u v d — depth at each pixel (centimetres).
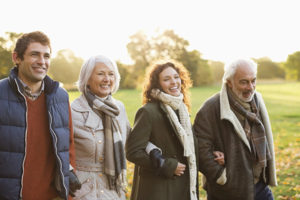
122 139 314
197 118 356
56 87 262
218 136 348
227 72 348
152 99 332
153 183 314
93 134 296
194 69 6844
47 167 259
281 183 586
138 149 311
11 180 236
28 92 252
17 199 237
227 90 352
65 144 262
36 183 252
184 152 315
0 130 234
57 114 261
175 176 315
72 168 272
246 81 338
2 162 234
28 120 250
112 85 316
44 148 256
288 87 5109
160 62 337
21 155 240
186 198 321
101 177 297
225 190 342
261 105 359
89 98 304
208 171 340
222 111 342
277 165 704
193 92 4378
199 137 348
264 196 359
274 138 1063
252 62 345
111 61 313
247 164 339
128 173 670
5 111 236
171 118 318
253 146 341
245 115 342
